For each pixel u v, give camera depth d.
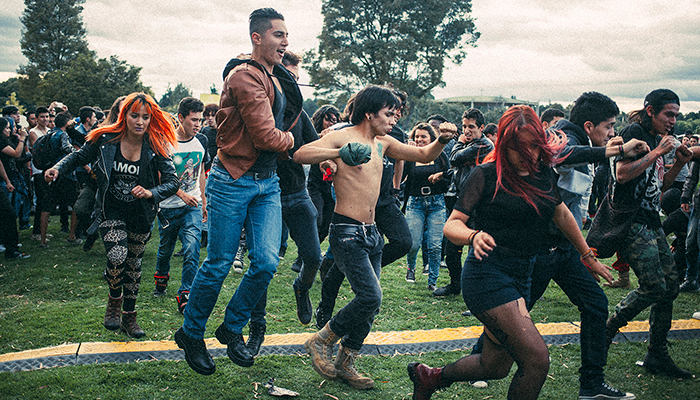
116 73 53.03
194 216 4.86
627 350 4.04
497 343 2.65
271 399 3.15
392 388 3.35
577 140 3.24
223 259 2.96
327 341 3.30
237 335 3.07
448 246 5.46
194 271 4.75
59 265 6.47
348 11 46.97
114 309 4.12
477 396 3.26
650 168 3.40
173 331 4.21
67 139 7.28
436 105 66.06
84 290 5.39
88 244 7.23
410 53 44.66
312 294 5.52
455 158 5.31
